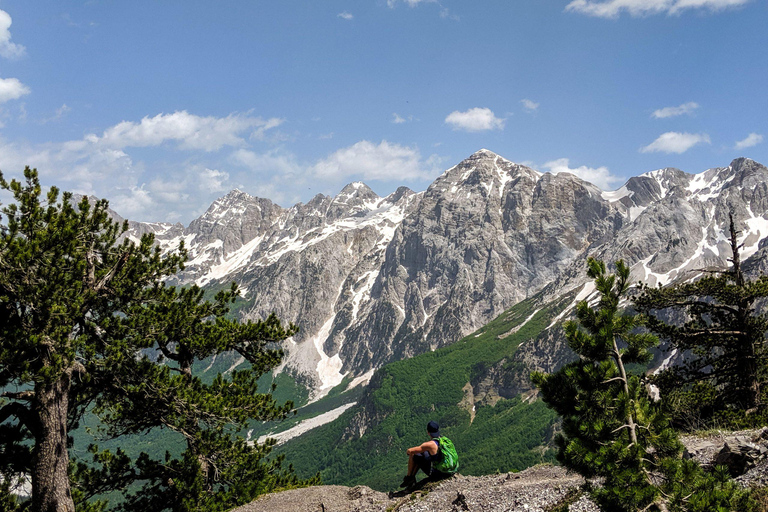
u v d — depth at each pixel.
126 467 26.70
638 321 15.09
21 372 19.59
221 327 27.94
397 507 16.75
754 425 23.97
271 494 21.38
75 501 25.06
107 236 26.09
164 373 24.73
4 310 21.06
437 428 18.81
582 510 14.42
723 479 12.48
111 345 23.25
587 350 14.71
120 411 26.89
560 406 14.44
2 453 22.86
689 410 28.70
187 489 25.33
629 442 13.32
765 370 34.41
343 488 20.47
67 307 21.06
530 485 16.69
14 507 23.03
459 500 16.41
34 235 20.98
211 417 25.72
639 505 12.39
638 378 14.61
